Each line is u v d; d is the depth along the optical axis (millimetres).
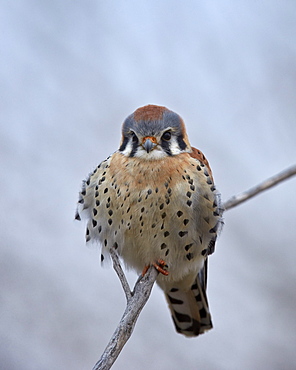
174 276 11875
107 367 8789
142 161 11078
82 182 11742
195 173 11172
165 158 11133
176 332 14492
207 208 11148
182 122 11852
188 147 11812
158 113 11555
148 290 10258
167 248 11258
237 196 11688
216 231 11367
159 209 10969
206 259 12445
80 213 11633
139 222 11031
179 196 10953
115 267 10508
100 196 11195
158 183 10953
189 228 11133
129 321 9594
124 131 11625
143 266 11609
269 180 11695
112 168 11211
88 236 11633
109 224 11234
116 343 9148
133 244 11273
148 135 11242
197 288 12664
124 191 10977
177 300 12969
